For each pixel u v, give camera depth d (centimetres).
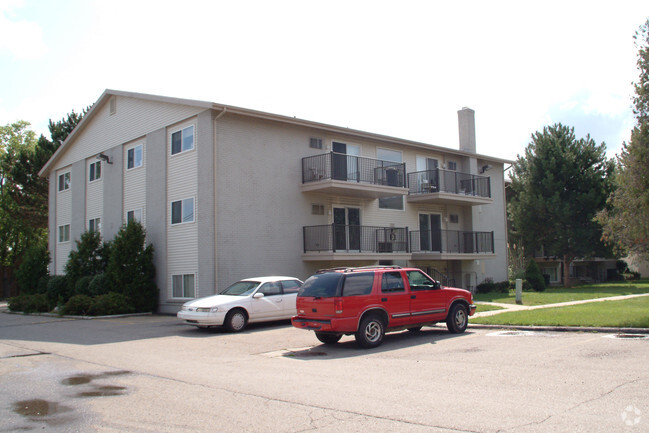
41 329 1703
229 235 2030
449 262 2892
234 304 1530
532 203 3547
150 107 2378
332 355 1105
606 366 862
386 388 772
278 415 645
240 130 2103
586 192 3503
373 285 1200
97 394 780
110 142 2645
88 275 2470
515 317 1518
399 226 2653
